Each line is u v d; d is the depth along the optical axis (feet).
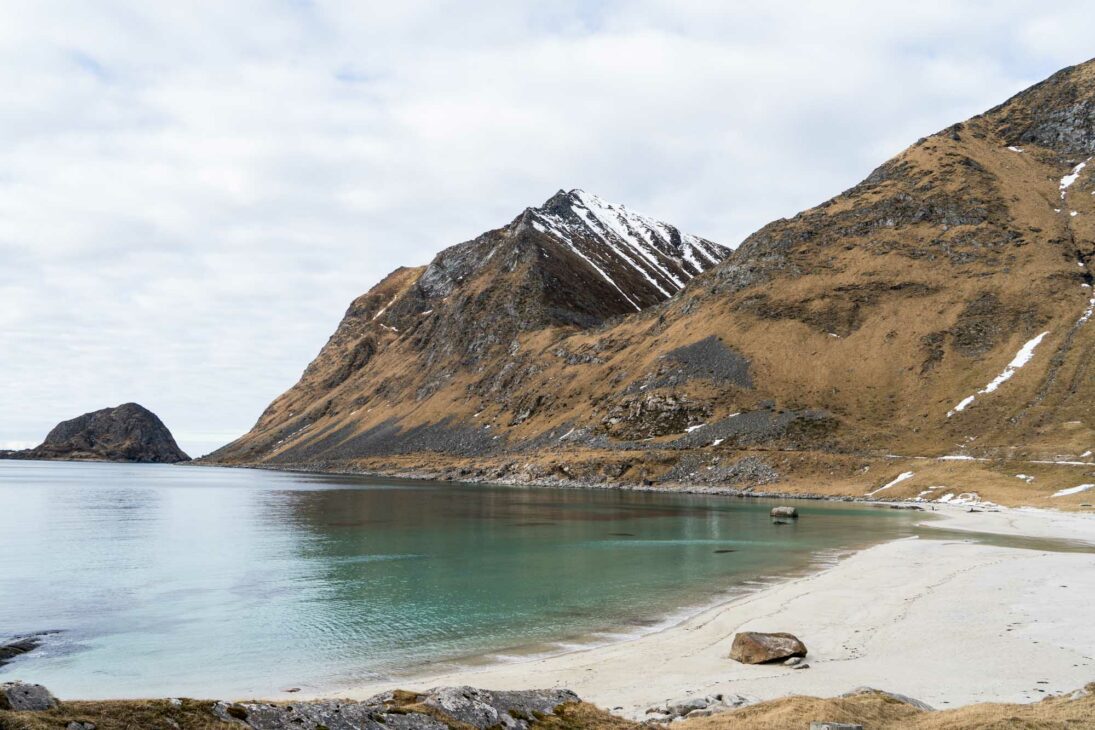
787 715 66.28
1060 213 634.02
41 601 151.84
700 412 549.13
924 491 376.68
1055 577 154.61
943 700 80.02
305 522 310.04
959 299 563.07
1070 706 68.23
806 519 303.89
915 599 136.46
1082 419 402.31
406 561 201.46
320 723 55.06
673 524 290.35
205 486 639.35
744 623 122.83
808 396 526.98
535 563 196.13
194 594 158.40
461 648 112.78
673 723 69.21
